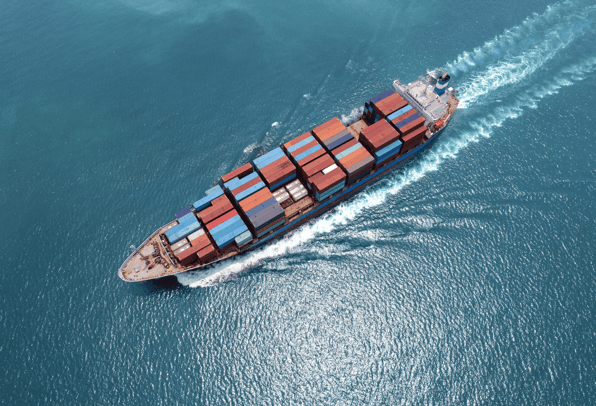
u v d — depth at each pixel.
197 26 152.50
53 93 134.00
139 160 116.94
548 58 133.62
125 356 88.00
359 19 150.62
